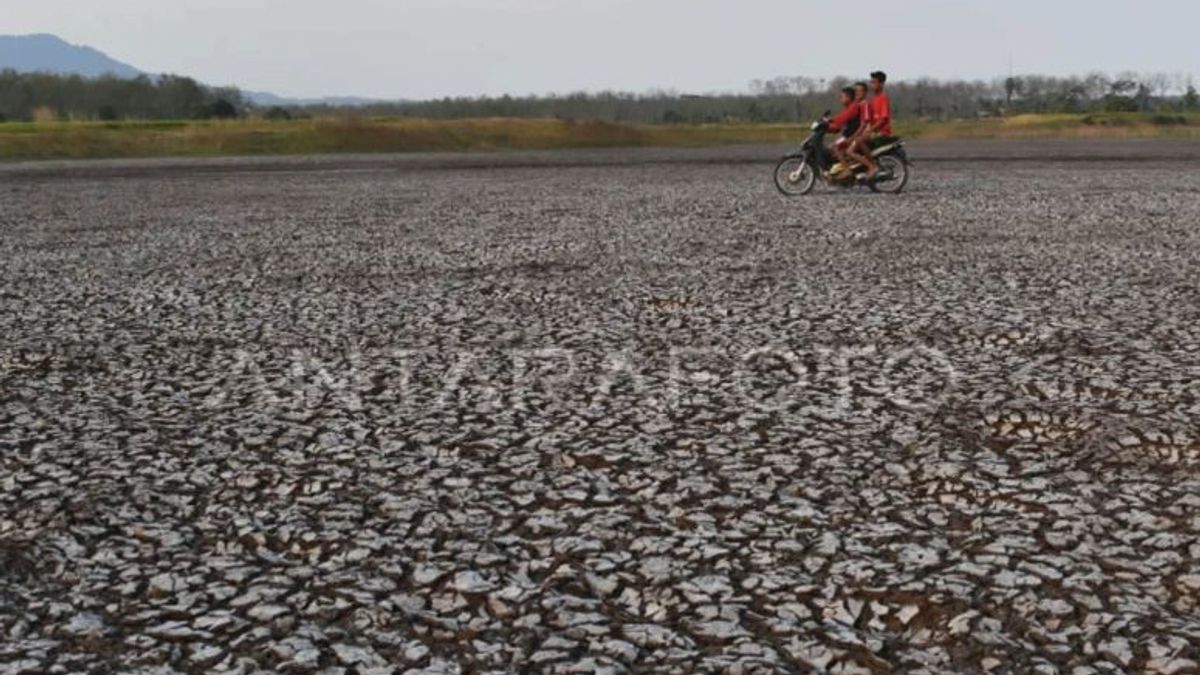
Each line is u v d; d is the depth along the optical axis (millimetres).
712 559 4066
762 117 102688
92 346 7996
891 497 4648
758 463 5105
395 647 3479
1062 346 7348
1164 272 10562
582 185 24922
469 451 5371
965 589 3775
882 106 20594
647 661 3357
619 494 4750
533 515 4531
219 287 10625
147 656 3449
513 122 62688
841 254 12164
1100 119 79188
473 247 13344
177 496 4824
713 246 13039
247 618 3688
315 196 22547
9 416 6156
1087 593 3730
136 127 58500
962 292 9586
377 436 5648
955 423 5664
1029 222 15414
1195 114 88125
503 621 3637
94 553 4230
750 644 3445
